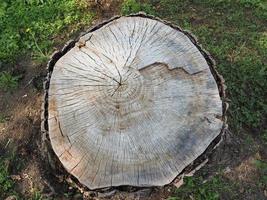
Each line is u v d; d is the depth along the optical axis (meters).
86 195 1.56
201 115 1.41
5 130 1.92
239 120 1.87
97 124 1.39
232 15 2.15
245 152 1.81
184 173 1.45
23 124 1.92
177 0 2.20
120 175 1.36
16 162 1.83
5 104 1.98
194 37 1.59
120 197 1.52
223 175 1.76
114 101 1.40
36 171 1.78
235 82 1.95
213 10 2.17
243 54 2.04
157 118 1.39
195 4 2.19
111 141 1.38
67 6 2.18
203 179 1.74
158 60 1.46
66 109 1.43
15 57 2.07
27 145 1.86
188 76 1.45
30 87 2.00
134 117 1.39
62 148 1.40
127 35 1.53
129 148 1.37
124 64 1.46
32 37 2.10
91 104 1.41
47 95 1.52
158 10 2.17
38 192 1.74
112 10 2.19
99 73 1.45
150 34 1.52
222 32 2.10
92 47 1.52
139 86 1.41
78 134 1.40
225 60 2.01
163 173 1.36
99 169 1.37
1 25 2.14
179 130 1.39
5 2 2.19
